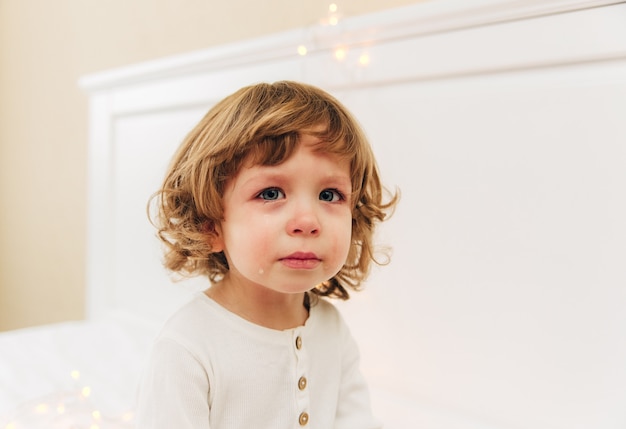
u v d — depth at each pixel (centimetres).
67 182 204
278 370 67
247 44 129
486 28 96
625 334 84
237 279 69
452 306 101
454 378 101
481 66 97
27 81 222
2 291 241
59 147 207
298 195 61
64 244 207
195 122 145
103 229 173
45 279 217
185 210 68
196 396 62
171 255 75
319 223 61
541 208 91
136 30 175
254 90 67
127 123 166
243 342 66
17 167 229
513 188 94
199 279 141
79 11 197
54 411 100
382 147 110
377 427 77
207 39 153
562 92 89
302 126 61
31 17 220
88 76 174
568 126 88
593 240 86
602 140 85
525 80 93
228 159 62
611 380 85
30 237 223
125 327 155
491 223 96
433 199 103
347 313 116
